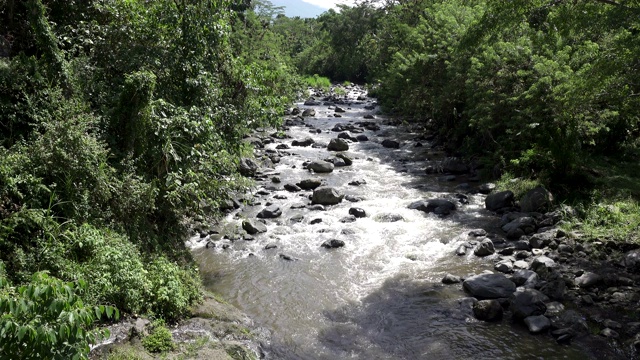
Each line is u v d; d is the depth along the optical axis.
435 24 24.03
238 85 13.66
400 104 27.41
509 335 7.73
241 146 13.91
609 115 13.80
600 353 7.13
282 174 17.38
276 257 10.70
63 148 7.81
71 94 9.49
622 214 11.34
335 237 11.79
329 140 23.23
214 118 11.91
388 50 35.34
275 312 8.46
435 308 8.61
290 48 66.69
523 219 11.90
